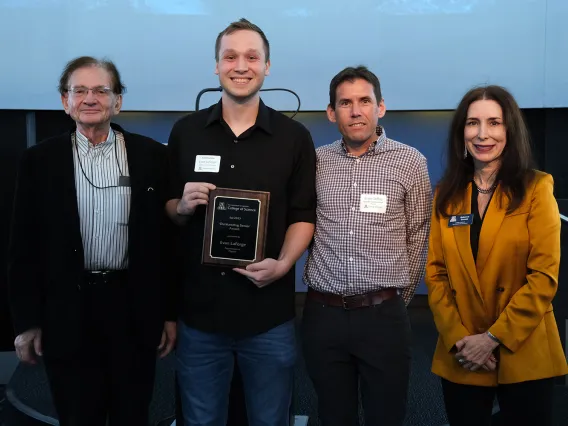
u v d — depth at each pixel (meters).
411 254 2.33
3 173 4.51
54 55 4.37
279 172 2.18
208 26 4.41
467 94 2.12
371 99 2.21
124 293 2.22
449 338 2.08
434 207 2.20
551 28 4.34
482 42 4.40
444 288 2.16
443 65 4.43
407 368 2.23
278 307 2.19
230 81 2.12
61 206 2.15
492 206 2.06
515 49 4.38
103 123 2.21
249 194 2.10
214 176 2.17
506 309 1.99
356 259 2.19
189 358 2.21
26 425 3.28
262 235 2.09
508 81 4.41
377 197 2.21
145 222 2.22
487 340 1.98
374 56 4.43
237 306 2.15
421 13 4.39
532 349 1.98
